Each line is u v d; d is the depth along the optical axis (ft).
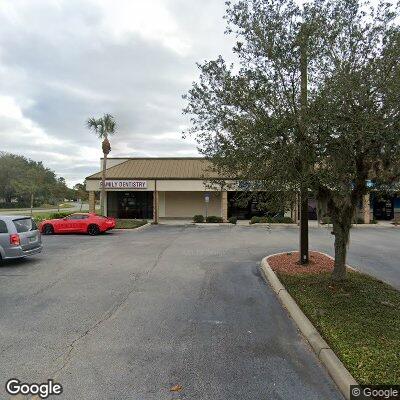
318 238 64.75
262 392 13.52
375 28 22.27
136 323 21.02
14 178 237.45
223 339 18.63
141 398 13.12
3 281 31.68
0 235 38.19
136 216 119.34
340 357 15.52
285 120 20.45
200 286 29.96
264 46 22.36
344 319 20.18
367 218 93.40
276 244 56.70
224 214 99.91
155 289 28.94
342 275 28.45
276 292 27.89
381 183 23.07
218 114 25.02
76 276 33.68
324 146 21.01
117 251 49.32
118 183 103.81
